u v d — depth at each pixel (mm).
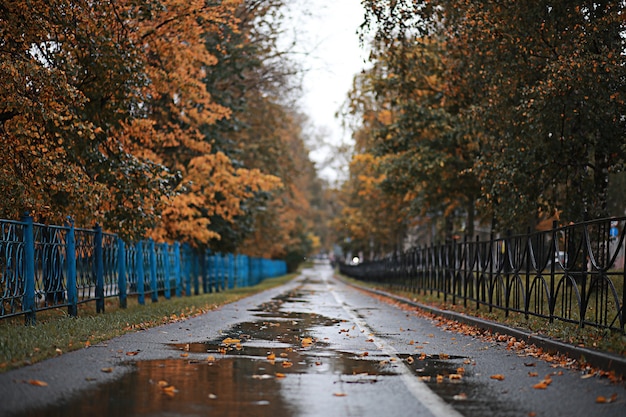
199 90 36125
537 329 18188
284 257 163875
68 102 21484
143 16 25078
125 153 24422
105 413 9016
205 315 26953
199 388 10758
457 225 57531
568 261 18453
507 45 26562
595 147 27531
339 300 42469
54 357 13211
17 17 21438
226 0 29391
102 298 25938
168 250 38781
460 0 27484
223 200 44594
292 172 67250
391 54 31203
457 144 40625
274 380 11641
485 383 11625
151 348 15328
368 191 62500
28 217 19484
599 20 23672
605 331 15438
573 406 9758
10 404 9305
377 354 15367
